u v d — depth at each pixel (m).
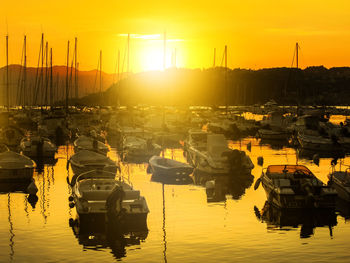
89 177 27.62
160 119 65.44
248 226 20.53
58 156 42.94
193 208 23.58
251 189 28.27
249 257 16.81
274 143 56.12
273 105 114.19
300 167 26.25
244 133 69.12
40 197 25.72
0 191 27.28
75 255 17.02
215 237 19.02
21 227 20.19
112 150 47.94
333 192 22.14
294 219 21.67
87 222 19.80
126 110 85.50
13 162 31.25
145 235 19.25
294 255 17.03
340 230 20.06
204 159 32.91
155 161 33.47
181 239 18.78
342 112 124.50
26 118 81.44
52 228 20.08
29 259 16.61
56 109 84.44
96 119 77.44
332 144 47.97
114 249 17.64
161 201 24.98
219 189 28.20
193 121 80.44
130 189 23.09
